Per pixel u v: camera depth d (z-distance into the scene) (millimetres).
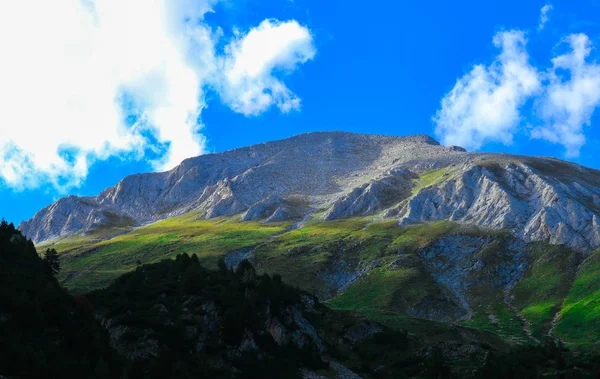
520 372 89062
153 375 74312
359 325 116500
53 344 70938
